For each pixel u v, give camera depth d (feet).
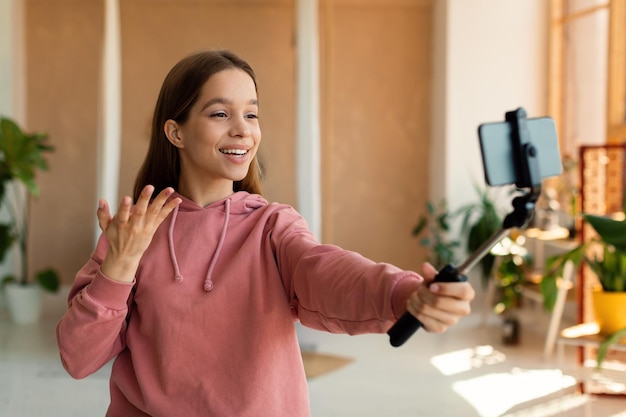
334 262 3.65
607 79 15.84
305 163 16.48
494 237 2.87
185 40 20.54
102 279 3.65
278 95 20.62
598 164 12.68
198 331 3.90
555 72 18.89
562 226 17.22
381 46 20.97
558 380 13.00
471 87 19.42
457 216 19.12
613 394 12.00
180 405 3.89
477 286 19.04
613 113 15.67
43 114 20.74
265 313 3.93
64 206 20.90
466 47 19.38
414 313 2.87
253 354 3.87
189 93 4.06
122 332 4.09
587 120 17.31
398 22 20.95
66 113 20.75
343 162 21.06
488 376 13.33
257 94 4.26
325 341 16.06
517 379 13.11
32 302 18.13
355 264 3.52
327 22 18.13
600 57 16.76
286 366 3.95
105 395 12.53
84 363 3.84
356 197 21.16
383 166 21.16
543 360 14.33
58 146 20.80
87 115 20.76
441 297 2.77
